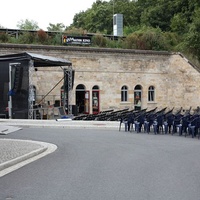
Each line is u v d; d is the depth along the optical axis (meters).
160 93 39.91
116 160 10.97
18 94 26.44
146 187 7.61
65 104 30.83
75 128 21.34
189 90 39.62
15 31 38.06
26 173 9.18
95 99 36.38
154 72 39.47
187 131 18.77
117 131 19.86
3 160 10.48
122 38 43.12
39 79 33.53
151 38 41.78
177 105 40.03
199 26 42.53
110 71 37.00
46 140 15.98
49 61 26.69
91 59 35.97
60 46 34.16
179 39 47.12
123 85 37.81
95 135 17.86
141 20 62.59
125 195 6.99
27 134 18.22
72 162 10.69
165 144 14.69
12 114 26.72
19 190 7.46
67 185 7.85
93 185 7.82
